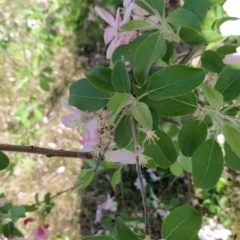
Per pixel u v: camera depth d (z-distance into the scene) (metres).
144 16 0.32
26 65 0.96
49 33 0.97
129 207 0.83
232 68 0.26
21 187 0.90
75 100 0.28
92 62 0.99
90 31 1.00
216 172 0.27
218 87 0.26
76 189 0.87
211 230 0.73
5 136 0.93
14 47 0.96
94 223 0.84
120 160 0.27
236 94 0.26
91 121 0.27
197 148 0.27
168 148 0.27
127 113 0.25
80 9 1.01
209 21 0.31
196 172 0.27
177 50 0.48
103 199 0.85
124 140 0.25
